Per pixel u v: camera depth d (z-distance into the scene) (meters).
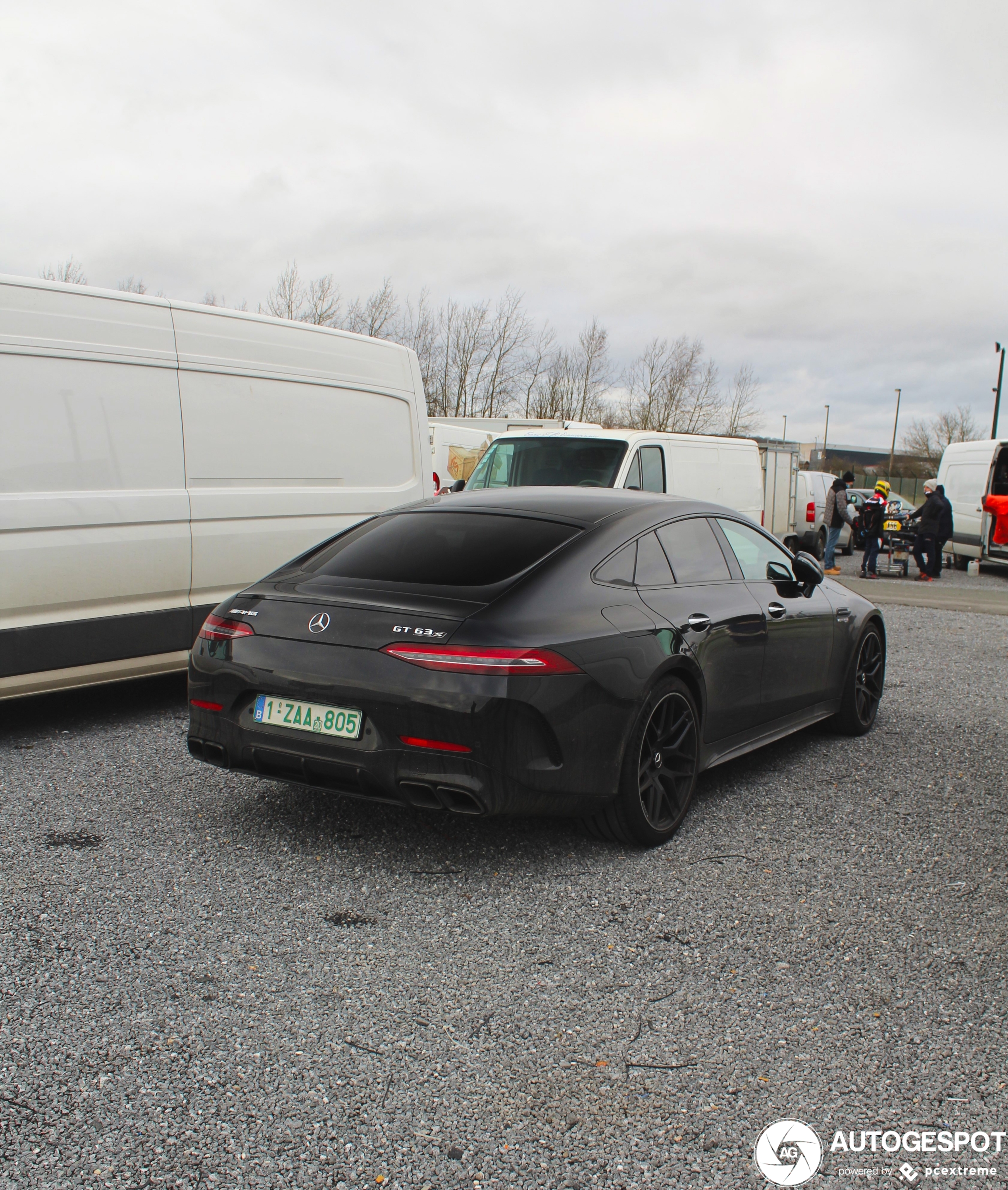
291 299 34.19
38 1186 1.96
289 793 4.46
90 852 3.72
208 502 5.90
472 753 3.28
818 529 21.05
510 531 3.98
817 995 2.81
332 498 6.73
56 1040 2.47
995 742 5.84
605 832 3.87
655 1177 2.05
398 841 3.91
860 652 5.75
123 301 5.51
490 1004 2.71
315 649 3.54
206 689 3.80
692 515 4.60
